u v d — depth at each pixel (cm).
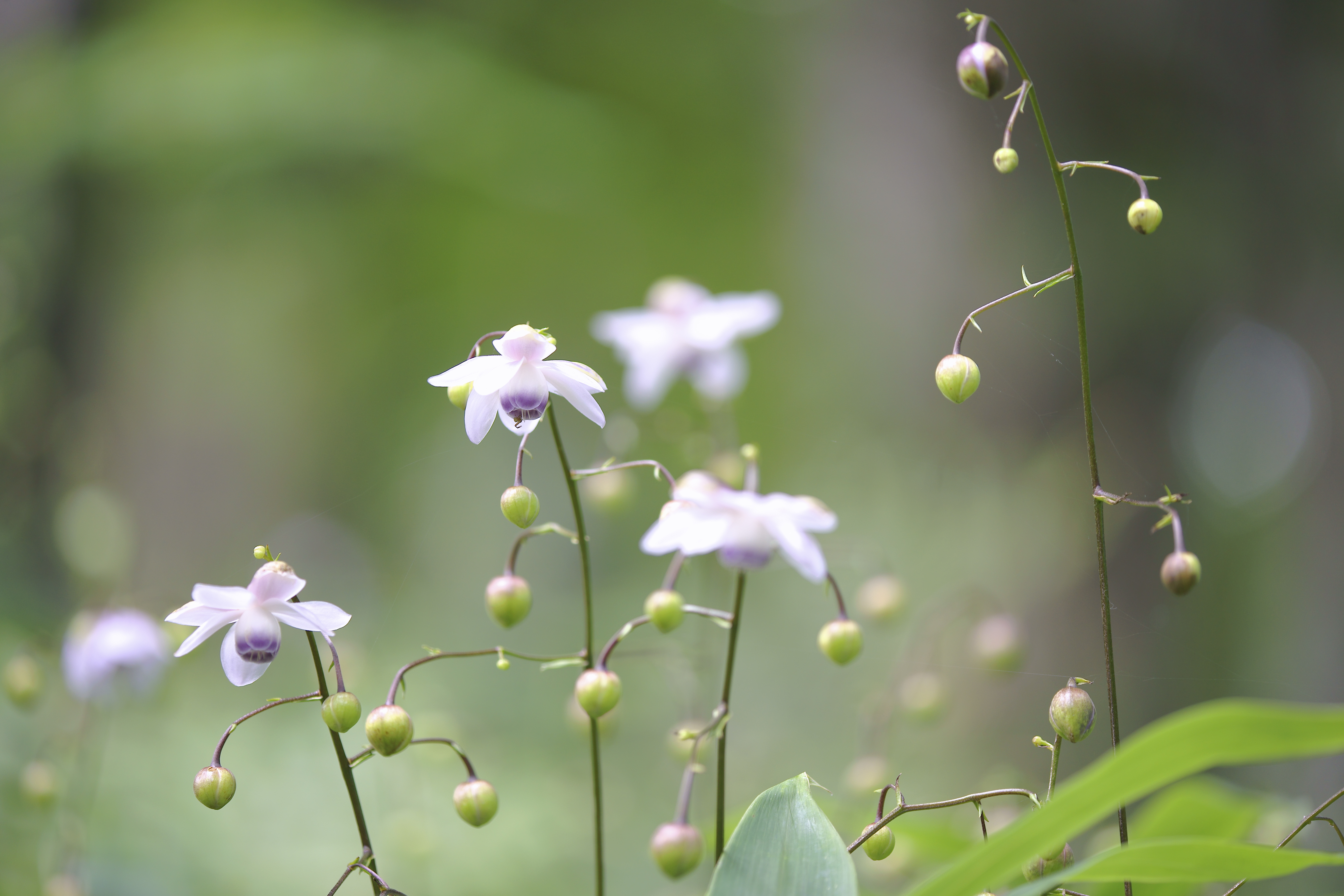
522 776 204
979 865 109
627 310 390
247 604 113
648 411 186
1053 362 224
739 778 225
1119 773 107
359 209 355
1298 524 209
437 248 383
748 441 348
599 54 374
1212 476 237
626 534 344
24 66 289
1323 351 206
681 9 372
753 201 384
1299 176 208
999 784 136
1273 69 208
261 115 279
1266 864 110
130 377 327
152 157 280
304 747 197
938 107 239
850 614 264
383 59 294
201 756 188
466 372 115
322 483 420
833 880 112
